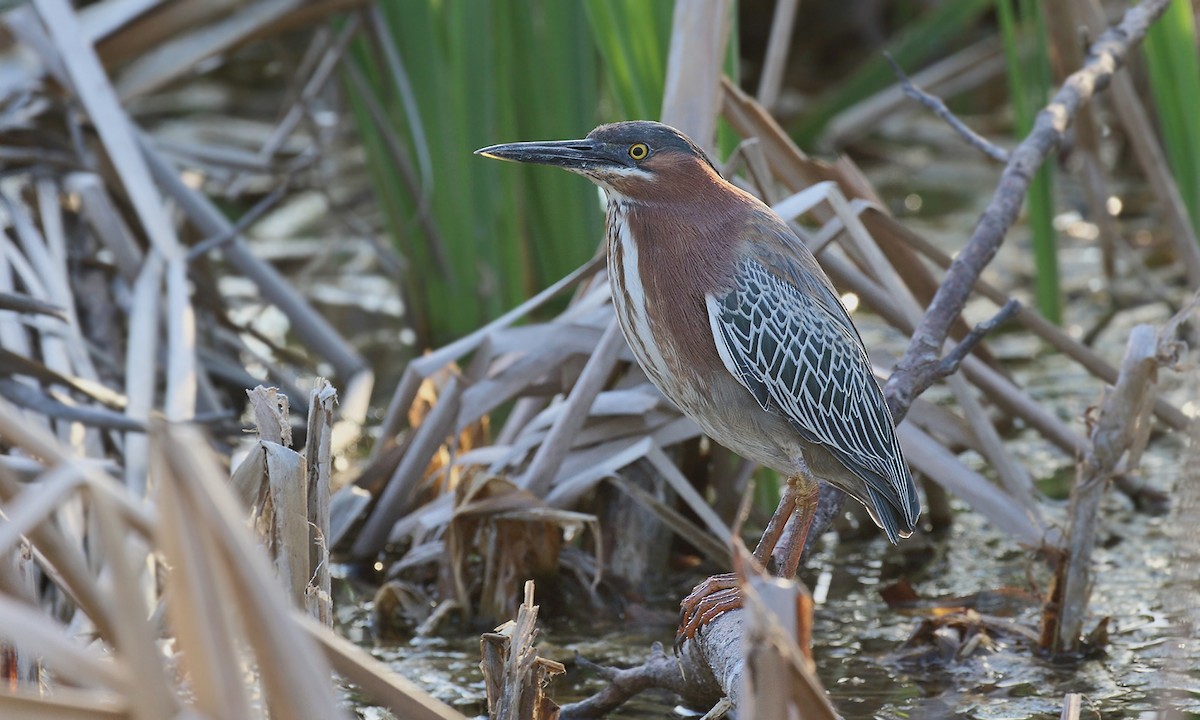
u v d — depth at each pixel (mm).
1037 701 8016
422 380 10617
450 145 13781
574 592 9812
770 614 4332
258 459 6055
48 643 3799
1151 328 8414
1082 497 8539
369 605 9992
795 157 10703
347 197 20219
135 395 10430
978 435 10117
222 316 13664
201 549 3943
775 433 7660
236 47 13797
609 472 9648
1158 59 13000
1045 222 14719
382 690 4656
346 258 18500
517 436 10734
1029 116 14391
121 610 3906
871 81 20609
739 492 11016
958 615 8969
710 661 6762
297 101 15641
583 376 9523
